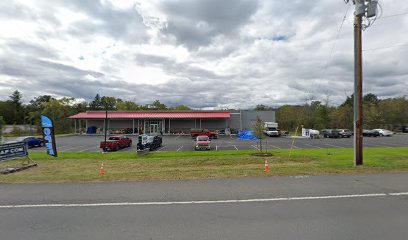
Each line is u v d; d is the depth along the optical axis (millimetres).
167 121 50031
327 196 6441
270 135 44344
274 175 9047
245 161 14344
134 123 49969
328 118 56750
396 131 56406
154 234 4359
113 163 14148
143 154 18547
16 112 80812
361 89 11281
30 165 12859
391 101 63312
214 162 14133
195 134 38750
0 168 11797
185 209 5648
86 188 7527
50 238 4242
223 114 49188
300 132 56281
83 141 33531
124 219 5086
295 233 4281
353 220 4836
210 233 4363
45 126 14242
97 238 4230
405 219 4852
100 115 48688
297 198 6312
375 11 10867
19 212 5547
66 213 5465
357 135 11203
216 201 6184
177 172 9891
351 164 11656
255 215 5203
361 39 11359
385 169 9992
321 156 15867
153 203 6094
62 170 11656
